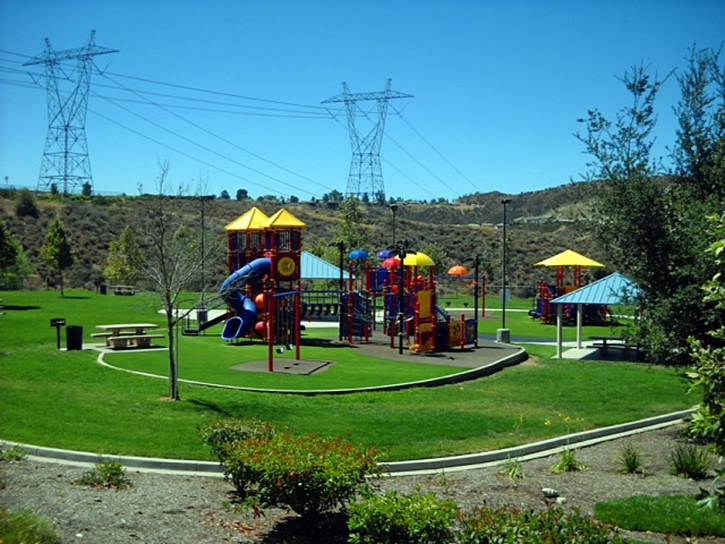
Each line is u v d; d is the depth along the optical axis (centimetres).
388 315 3422
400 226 9250
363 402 1730
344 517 892
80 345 2320
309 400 1695
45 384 1625
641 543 809
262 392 1759
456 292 7138
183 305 4453
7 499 881
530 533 648
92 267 6288
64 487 957
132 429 1275
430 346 2769
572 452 1276
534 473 1217
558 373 2358
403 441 1366
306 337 3216
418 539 692
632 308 1595
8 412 1325
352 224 6681
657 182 1498
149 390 1641
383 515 699
